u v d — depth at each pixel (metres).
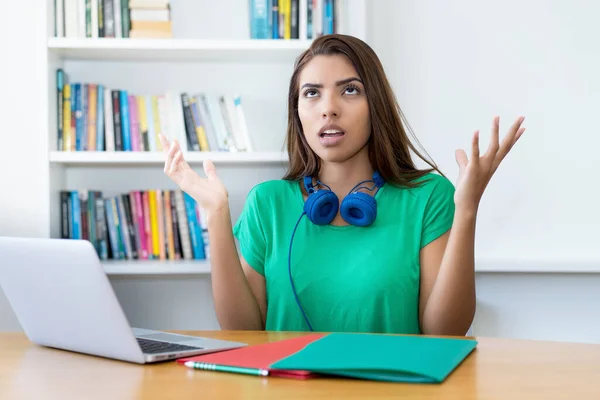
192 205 2.50
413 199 1.61
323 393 0.80
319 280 1.55
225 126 2.47
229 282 1.45
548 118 2.60
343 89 1.56
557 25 2.60
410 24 2.61
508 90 2.61
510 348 1.07
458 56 2.62
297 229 1.61
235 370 0.91
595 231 2.59
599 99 2.60
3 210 2.50
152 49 2.40
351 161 1.64
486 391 0.81
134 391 0.82
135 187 2.65
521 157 2.60
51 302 1.04
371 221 1.52
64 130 2.43
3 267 1.10
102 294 0.95
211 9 2.64
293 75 1.66
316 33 2.43
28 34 2.52
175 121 2.46
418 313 1.57
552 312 2.59
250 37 2.45
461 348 1.01
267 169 2.67
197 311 2.67
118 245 2.50
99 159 2.38
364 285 1.52
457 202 1.32
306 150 1.69
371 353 0.94
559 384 0.84
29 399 0.79
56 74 2.44
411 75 2.62
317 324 1.55
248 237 1.68
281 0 2.43
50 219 2.38
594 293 2.59
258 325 1.54
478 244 2.61
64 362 1.00
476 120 2.62
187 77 2.66
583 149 2.60
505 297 2.60
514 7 2.61
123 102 2.46
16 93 2.52
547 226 2.60
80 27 2.39
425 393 0.80
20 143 2.51
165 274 2.50
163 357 0.98
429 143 2.62
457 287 1.37
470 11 2.61
